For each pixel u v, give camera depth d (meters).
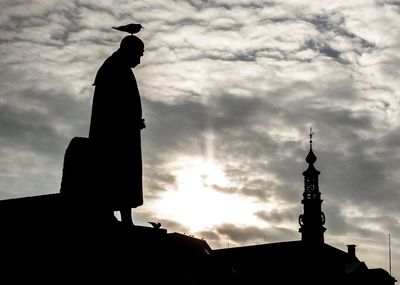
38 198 18.00
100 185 18.45
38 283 16.22
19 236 16.73
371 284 103.00
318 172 121.25
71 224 17.14
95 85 19.41
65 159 18.59
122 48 19.58
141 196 19.44
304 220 116.12
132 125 19.31
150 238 17.95
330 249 109.56
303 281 100.25
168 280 17.89
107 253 17.00
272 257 106.44
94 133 19.02
